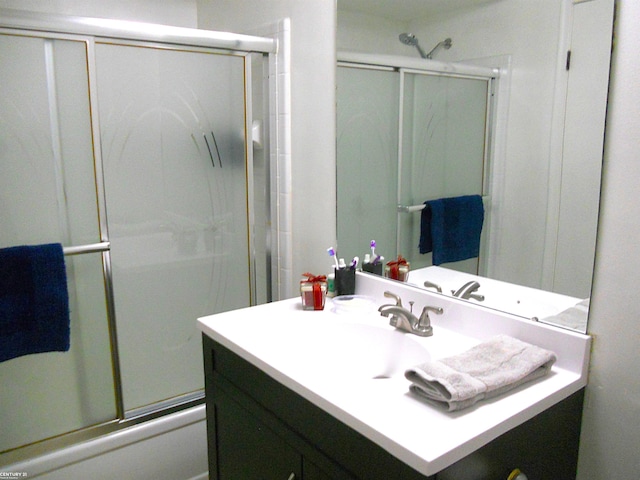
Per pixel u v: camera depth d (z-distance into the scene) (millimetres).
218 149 1901
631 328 1066
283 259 2041
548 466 1100
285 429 1201
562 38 1129
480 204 1352
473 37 1316
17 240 1532
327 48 1729
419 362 1288
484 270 1358
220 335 1409
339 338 1498
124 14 2348
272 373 1196
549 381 1101
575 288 1158
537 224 1225
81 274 1664
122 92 1656
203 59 1812
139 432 1814
